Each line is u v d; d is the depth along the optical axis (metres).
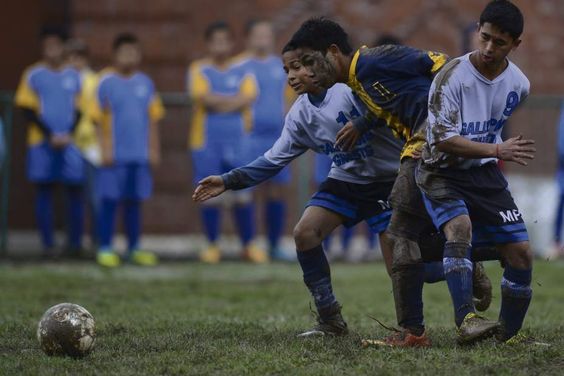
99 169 50.34
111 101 50.16
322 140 24.84
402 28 60.66
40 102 51.59
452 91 21.66
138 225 50.97
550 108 54.44
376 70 22.75
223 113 50.62
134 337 24.89
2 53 62.81
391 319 29.95
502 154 21.22
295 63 23.20
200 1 60.50
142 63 60.84
